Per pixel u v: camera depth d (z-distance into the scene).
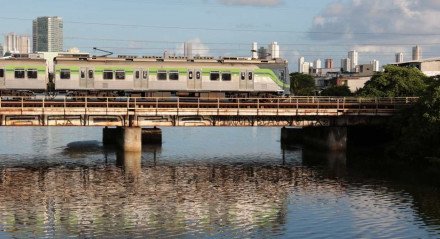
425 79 82.06
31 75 63.00
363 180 48.19
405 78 80.25
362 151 66.19
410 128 58.12
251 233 33.31
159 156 61.97
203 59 67.94
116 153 63.69
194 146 72.56
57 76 63.47
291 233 33.34
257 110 59.62
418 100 60.09
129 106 59.16
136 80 65.12
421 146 56.56
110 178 48.38
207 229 33.91
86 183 46.22
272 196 42.31
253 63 68.19
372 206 39.25
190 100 66.62
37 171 51.34
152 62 65.62
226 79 67.25
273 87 68.44
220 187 45.44
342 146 64.44
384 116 63.03
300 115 61.03
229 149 69.81
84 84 64.00
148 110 58.16
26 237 32.09
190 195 42.47
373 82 81.69
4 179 47.56
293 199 41.38
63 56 64.81
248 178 49.22
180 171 52.25
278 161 59.03
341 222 35.47
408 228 34.22
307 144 72.88
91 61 64.25
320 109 61.09
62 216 36.38
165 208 38.62
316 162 58.19
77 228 33.84
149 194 42.66
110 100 64.19
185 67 66.12
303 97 63.78
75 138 81.44
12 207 38.44
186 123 60.22
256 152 66.75
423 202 40.25
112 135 72.00
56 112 55.94
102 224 34.72
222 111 59.00
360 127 71.75
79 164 55.47
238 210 38.25
